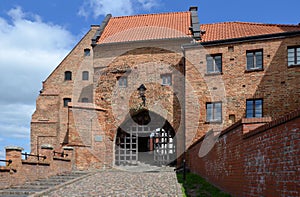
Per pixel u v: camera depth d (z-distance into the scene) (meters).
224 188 13.05
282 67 24.06
